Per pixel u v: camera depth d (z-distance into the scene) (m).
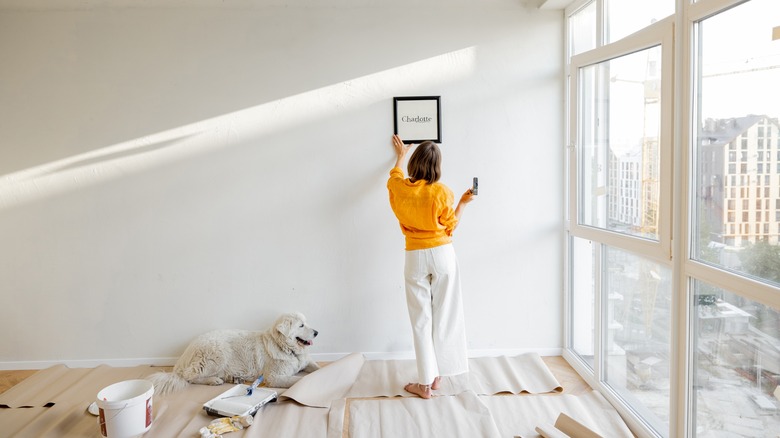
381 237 3.75
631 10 2.75
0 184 3.66
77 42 3.61
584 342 3.56
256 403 3.01
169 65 3.64
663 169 2.34
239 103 3.66
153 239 3.73
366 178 3.72
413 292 3.20
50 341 3.76
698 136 2.18
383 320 3.80
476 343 3.85
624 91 2.75
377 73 3.66
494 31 3.67
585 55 3.10
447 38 3.66
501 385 3.30
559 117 3.73
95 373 3.61
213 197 3.71
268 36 3.63
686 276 2.25
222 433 2.77
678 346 2.33
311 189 3.72
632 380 2.85
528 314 3.84
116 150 3.68
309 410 3.03
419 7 3.64
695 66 2.18
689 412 2.29
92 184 3.69
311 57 3.65
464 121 3.71
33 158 3.66
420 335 3.18
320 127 3.69
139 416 2.65
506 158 3.75
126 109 3.65
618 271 2.98
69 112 3.65
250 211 3.73
